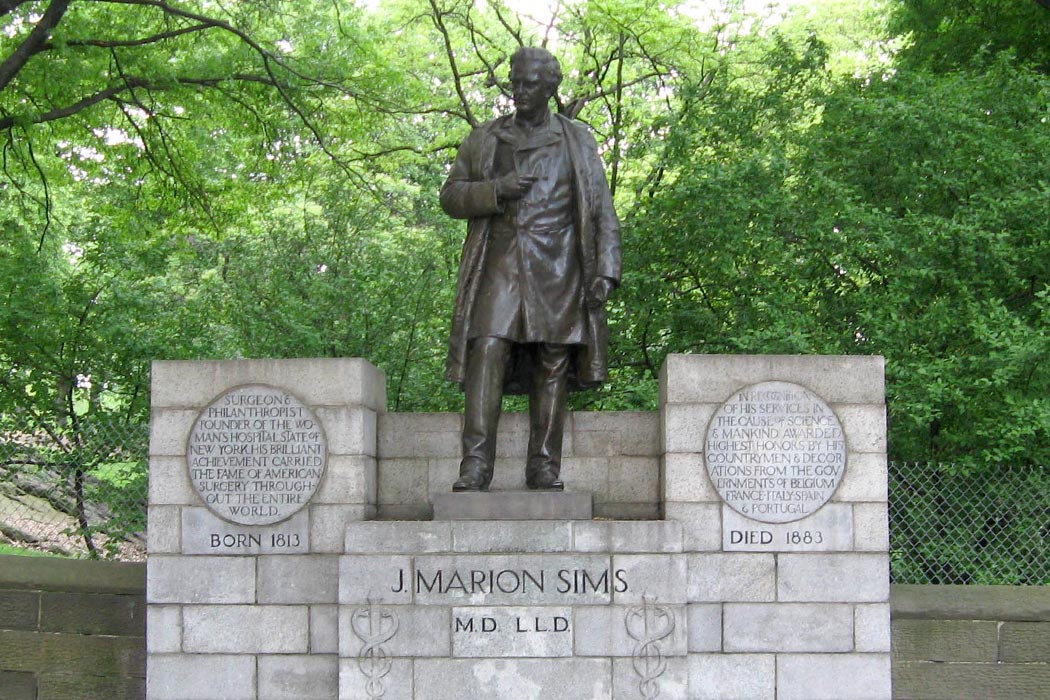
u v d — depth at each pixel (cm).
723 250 1490
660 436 1023
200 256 2189
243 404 995
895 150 1490
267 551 983
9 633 1103
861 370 974
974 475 1187
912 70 1716
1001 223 1393
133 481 1212
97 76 1772
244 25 1833
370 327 1814
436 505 950
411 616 929
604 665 921
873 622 955
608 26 2019
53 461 1206
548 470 980
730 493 966
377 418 1047
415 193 2403
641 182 2034
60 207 2308
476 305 987
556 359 991
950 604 1075
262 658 975
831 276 1520
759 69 2064
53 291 1445
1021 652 1071
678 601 924
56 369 1422
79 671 1097
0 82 1582
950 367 1294
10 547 1253
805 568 960
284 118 1995
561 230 990
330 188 1972
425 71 2384
